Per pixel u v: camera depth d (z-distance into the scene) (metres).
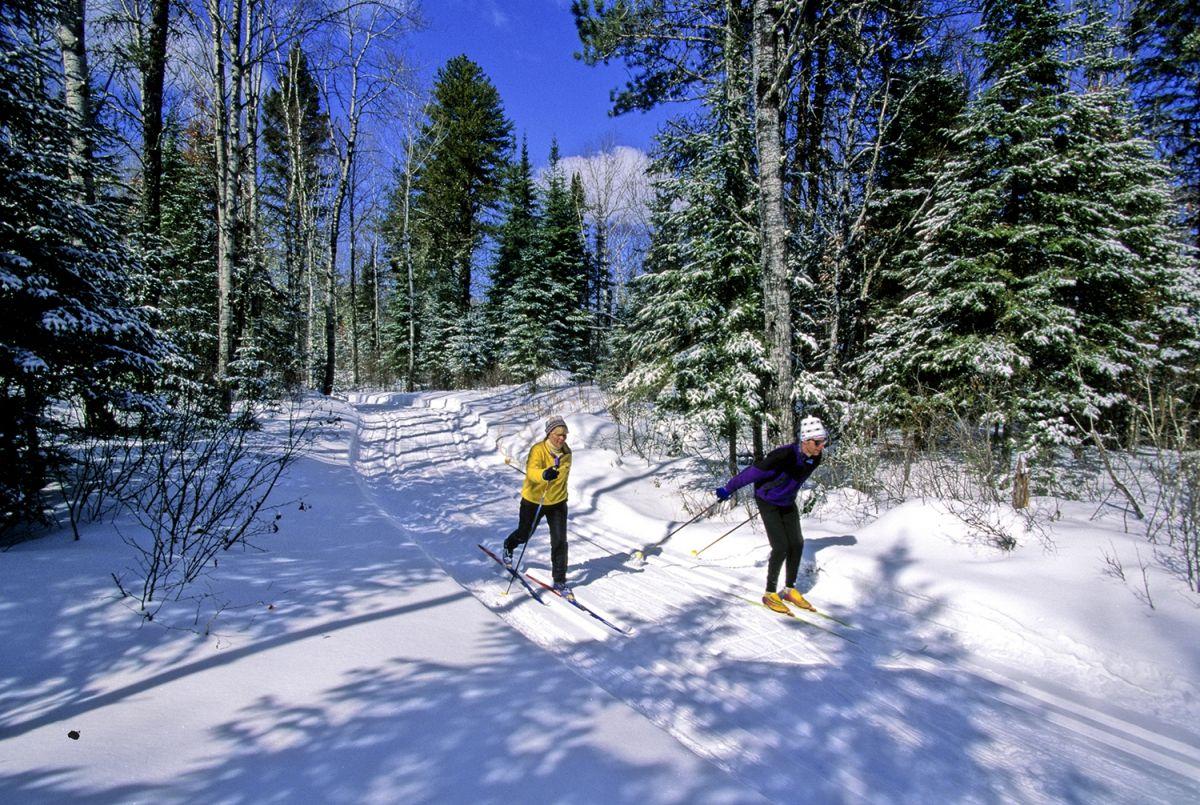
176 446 5.57
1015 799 2.52
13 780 2.03
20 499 4.74
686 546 6.25
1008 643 3.90
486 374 26.84
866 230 11.20
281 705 2.66
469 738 2.48
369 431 14.20
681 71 10.87
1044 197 7.81
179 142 16.69
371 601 3.99
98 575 3.78
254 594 3.90
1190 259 8.84
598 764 2.37
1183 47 12.48
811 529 6.33
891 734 2.97
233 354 10.84
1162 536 4.81
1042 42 8.17
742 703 3.23
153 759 2.22
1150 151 8.62
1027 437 7.11
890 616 4.46
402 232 31.33
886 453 8.61
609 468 9.69
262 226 21.97
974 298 7.87
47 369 4.57
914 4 10.12
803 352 8.79
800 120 11.48
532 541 6.37
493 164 31.50
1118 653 3.60
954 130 9.27
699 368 7.52
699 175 7.66
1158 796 2.56
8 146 4.86
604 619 4.39
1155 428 5.46
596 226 31.22
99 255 5.39
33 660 2.83
